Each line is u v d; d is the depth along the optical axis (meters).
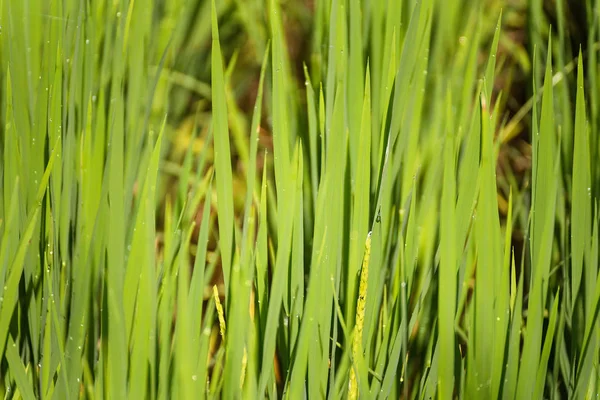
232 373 1.37
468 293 1.59
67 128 1.44
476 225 1.42
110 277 1.37
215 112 1.38
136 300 1.40
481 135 1.42
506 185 1.65
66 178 1.42
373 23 1.48
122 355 1.38
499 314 1.41
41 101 1.43
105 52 1.48
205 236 1.40
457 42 1.59
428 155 1.51
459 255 1.42
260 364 1.40
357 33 1.44
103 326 1.39
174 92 1.65
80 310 1.40
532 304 1.41
